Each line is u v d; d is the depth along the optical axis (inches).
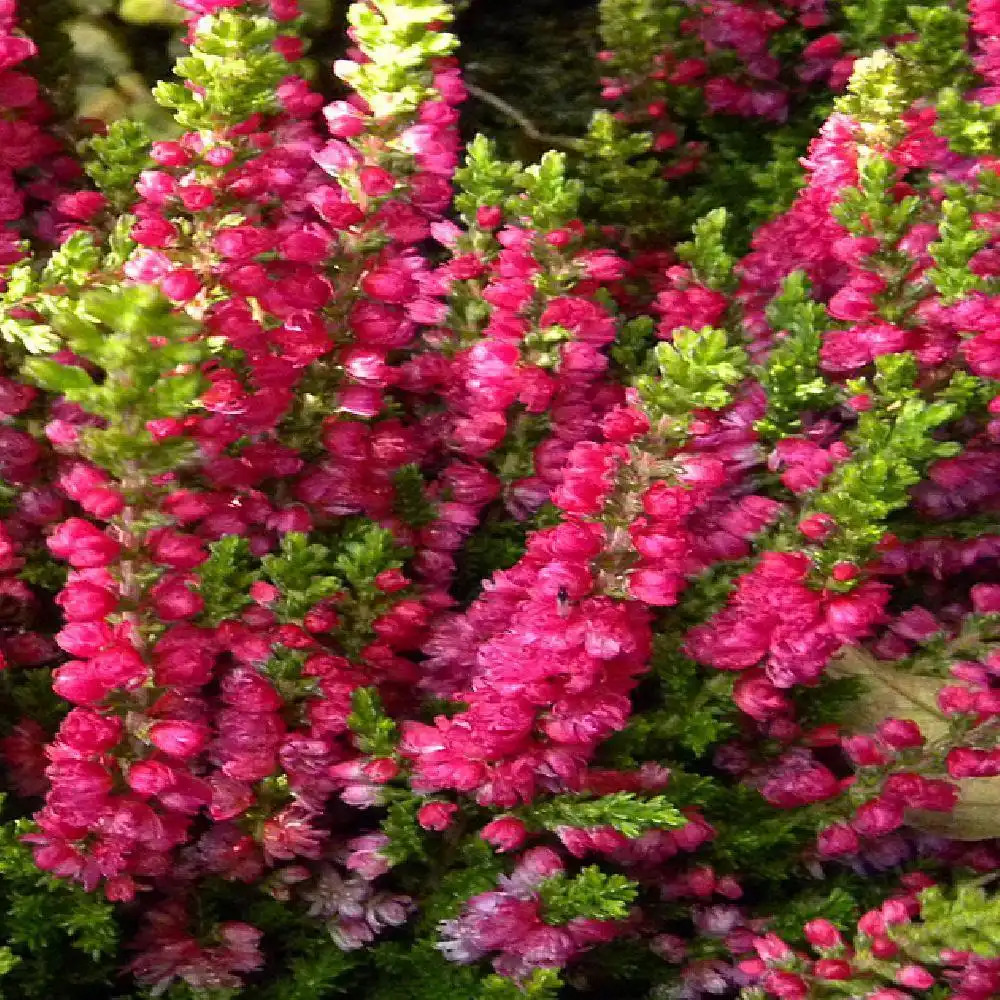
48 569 8.7
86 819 7.7
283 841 8.3
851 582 8.1
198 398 7.8
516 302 8.6
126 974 8.5
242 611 8.3
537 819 8.3
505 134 12.5
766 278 9.8
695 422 7.6
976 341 8.5
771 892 8.9
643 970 8.6
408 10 8.1
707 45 11.8
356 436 8.7
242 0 8.2
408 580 8.6
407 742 8.2
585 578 7.7
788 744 9.0
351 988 8.7
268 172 8.7
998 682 9.1
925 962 7.9
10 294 8.3
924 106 9.8
